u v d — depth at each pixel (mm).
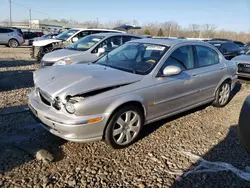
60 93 2994
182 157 3271
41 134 3730
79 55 6875
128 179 2787
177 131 4066
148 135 3877
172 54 3984
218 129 4207
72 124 2875
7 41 20125
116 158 3189
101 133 3115
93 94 3020
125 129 3383
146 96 3473
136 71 3676
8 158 3059
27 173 2799
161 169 2992
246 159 3264
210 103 5262
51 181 2686
